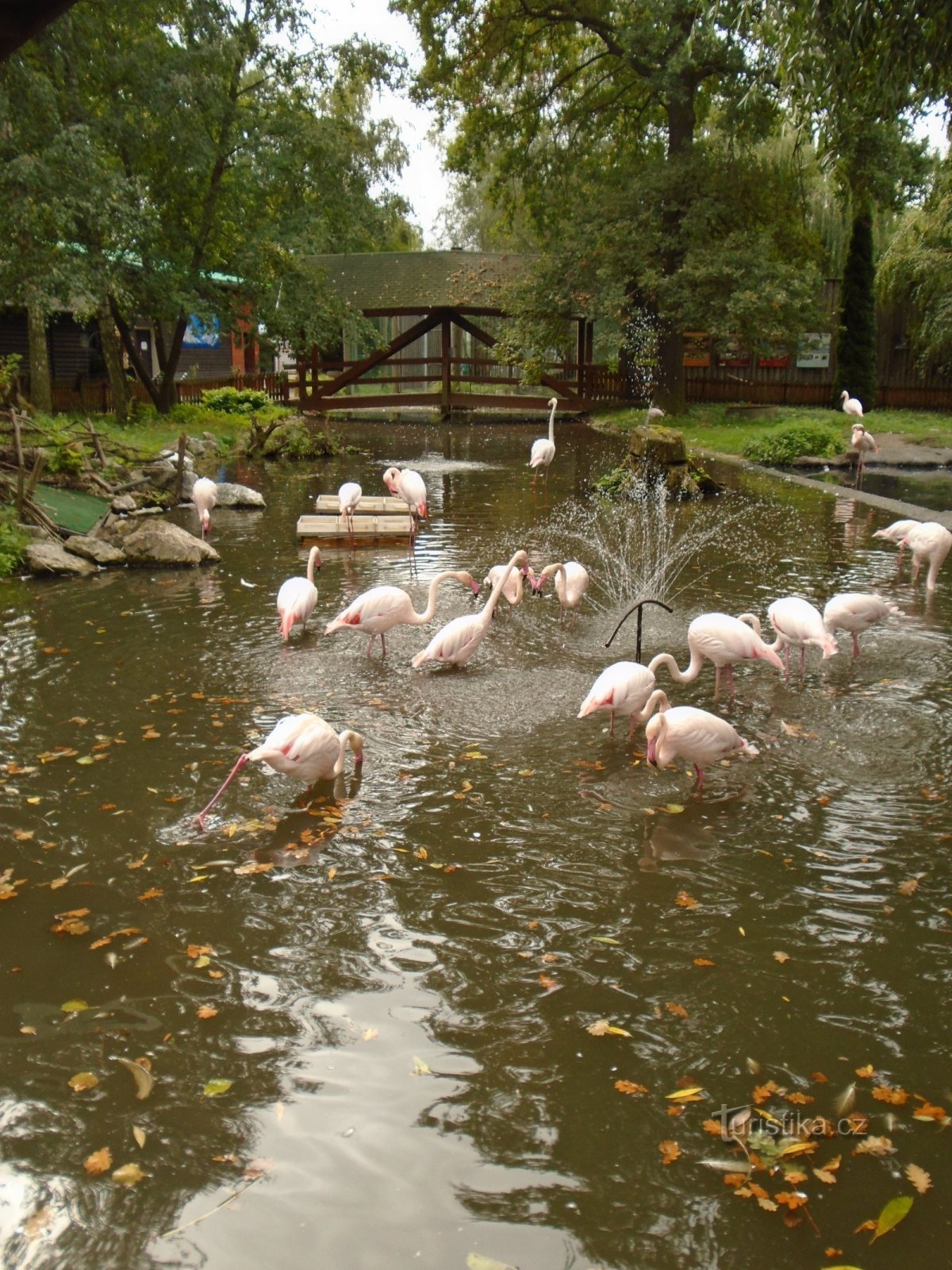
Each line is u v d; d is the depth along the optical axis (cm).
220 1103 381
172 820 602
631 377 3909
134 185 2498
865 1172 350
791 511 1705
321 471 2322
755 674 857
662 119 3469
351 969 462
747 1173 350
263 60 2828
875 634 970
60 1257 319
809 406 3797
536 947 478
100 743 711
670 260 3166
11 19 622
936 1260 318
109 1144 363
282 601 932
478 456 2672
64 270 2284
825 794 636
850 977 456
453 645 848
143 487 1753
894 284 3456
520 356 3438
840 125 850
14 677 843
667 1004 437
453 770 670
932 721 750
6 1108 379
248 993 445
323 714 765
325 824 596
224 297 2939
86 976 456
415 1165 354
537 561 1317
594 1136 366
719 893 524
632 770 671
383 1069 399
